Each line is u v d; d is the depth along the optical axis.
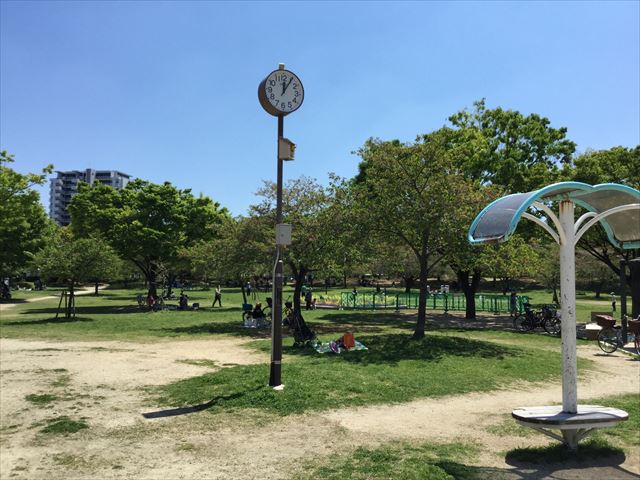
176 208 35.88
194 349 15.45
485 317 28.59
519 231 24.78
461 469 5.41
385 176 16.33
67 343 16.59
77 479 5.31
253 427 7.08
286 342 17.23
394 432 6.94
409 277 50.62
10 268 45.03
